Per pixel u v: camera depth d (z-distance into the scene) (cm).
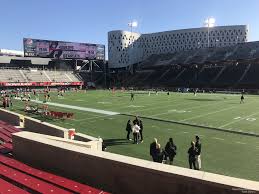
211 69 9194
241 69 8556
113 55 12962
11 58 9700
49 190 686
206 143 1912
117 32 12938
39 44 9281
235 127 2438
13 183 744
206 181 554
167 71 10100
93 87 10275
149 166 643
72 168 797
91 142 1273
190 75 9325
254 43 9694
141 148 1823
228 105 4134
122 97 5716
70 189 691
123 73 11906
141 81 10069
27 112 3503
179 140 2011
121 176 686
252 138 2044
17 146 977
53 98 5666
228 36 13162
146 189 641
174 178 595
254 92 6906
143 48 14350
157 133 2253
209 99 5156
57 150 833
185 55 10712
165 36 14025
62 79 9919
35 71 9700
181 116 3078
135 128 1956
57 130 1641
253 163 1493
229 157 1599
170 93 6975
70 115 3022
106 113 3381
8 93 7019
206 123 2639
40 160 894
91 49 10362
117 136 2167
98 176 734
